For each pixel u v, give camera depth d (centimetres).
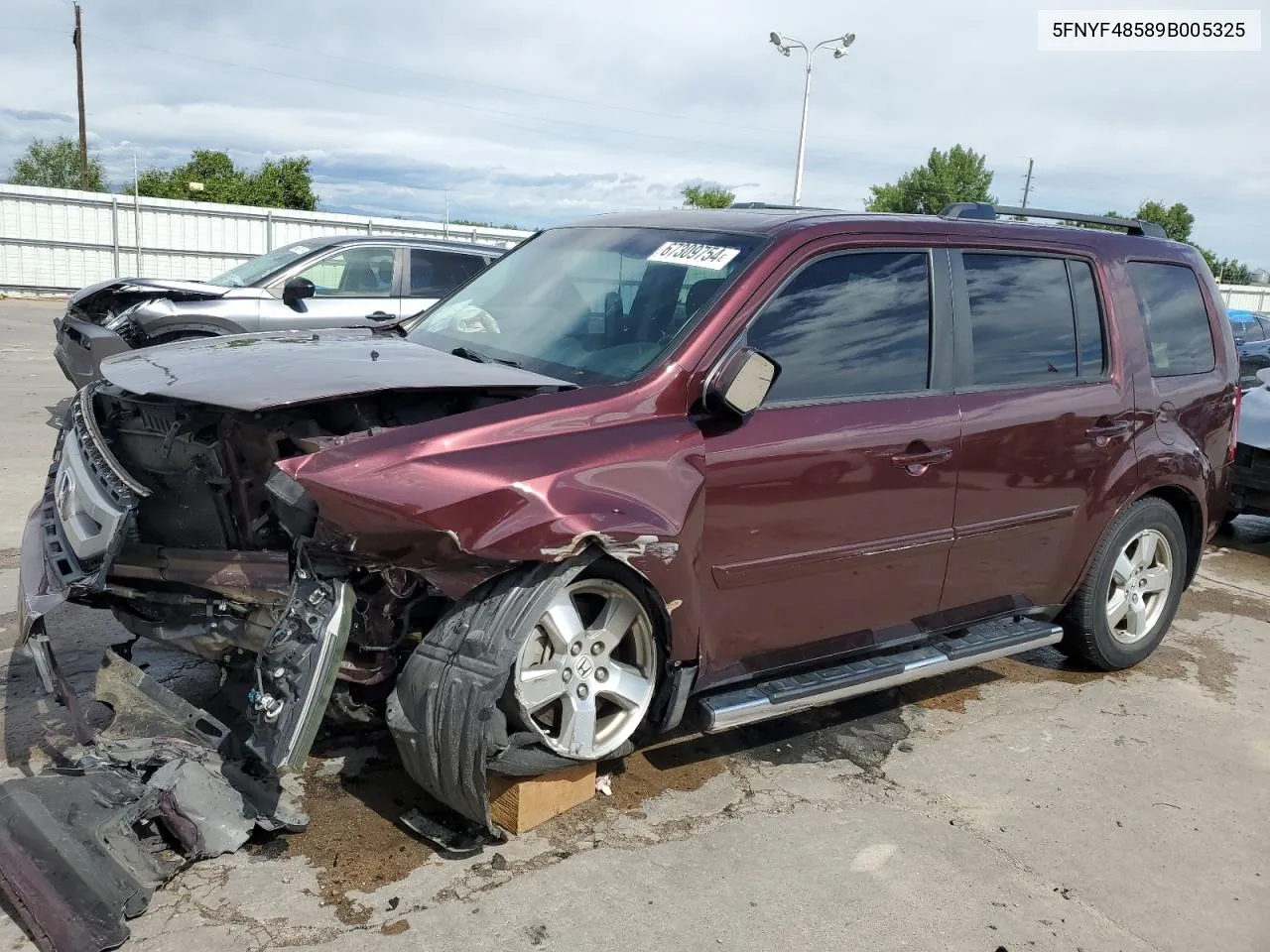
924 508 384
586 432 311
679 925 285
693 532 320
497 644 283
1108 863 335
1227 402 520
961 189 6222
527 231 3359
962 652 408
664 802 350
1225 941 299
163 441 348
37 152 5250
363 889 290
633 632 325
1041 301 436
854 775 381
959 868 325
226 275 1021
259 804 303
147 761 302
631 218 438
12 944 256
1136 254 484
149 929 267
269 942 265
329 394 296
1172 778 397
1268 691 497
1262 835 360
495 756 299
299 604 286
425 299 1016
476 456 290
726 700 341
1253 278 6331
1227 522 838
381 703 332
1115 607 488
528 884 298
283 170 5475
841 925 291
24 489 691
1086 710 457
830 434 353
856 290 377
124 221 2864
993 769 395
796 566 352
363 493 273
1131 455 462
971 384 404
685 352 334
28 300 2688
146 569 329
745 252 364
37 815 278
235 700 338
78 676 406
